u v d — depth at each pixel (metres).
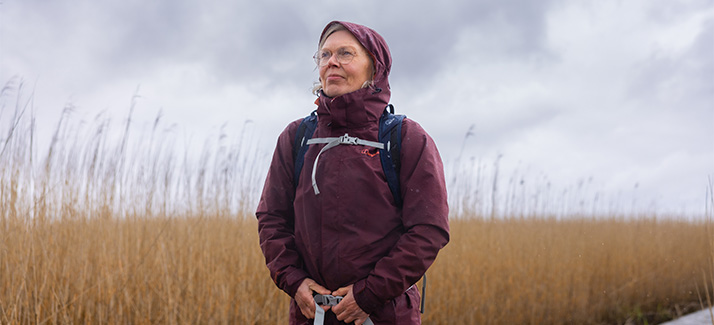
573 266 5.40
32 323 2.89
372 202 1.33
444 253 5.04
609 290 5.49
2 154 3.26
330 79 1.40
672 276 6.00
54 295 2.98
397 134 1.38
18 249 3.19
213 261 3.83
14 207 3.28
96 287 3.33
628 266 5.94
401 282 1.26
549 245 5.82
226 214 4.68
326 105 1.38
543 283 5.04
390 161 1.36
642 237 7.11
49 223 3.45
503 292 4.83
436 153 1.41
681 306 5.48
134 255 3.75
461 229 5.81
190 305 3.44
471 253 5.10
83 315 3.25
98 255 3.56
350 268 1.31
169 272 3.65
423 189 1.32
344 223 1.32
